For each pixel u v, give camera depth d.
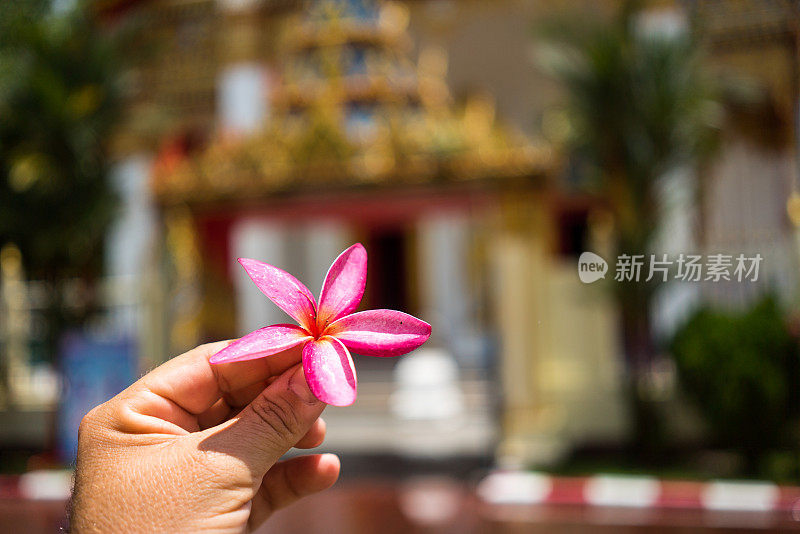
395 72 7.70
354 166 7.29
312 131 7.39
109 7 8.68
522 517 5.09
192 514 0.84
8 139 7.54
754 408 6.01
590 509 5.33
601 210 7.51
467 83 12.88
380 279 14.85
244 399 1.09
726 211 8.12
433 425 9.51
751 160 8.63
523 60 12.73
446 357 13.19
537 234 7.12
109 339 7.13
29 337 8.70
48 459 7.42
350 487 6.23
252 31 12.02
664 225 6.73
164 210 7.94
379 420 9.98
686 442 6.82
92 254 8.16
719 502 5.27
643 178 6.57
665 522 4.85
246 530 1.09
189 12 12.15
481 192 7.37
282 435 0.88
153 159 10.22
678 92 6.54
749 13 8.80
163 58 12.00
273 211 8.04
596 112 6.70
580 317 7.48
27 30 7.57
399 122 7.26
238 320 8.57
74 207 7.72
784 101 8.63
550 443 6.96
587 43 6.80
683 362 6.36
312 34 7.79
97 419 0.96
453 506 5.47
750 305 6.28
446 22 13.07
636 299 6.46
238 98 11.94
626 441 7.08
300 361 0.92
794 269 6.41
